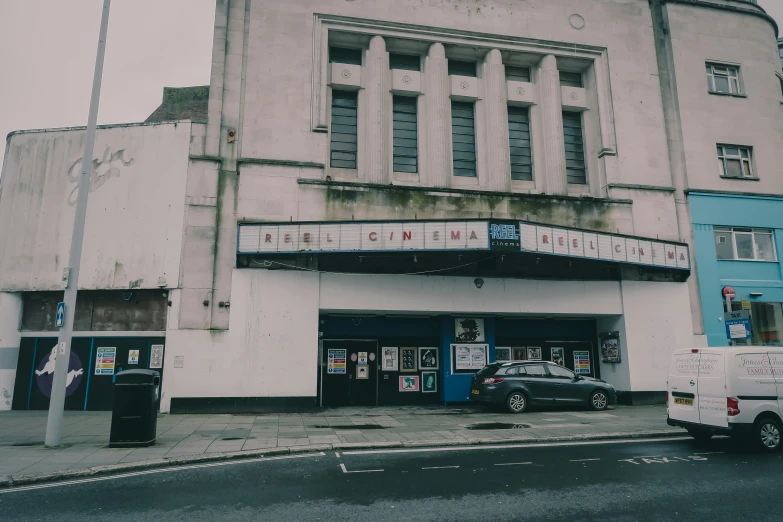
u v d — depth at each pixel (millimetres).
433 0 18672
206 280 15531
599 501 6562
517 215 17891
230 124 16500
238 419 13766
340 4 17875
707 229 19656
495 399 15062
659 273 18891
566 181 19109
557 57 19766
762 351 10008
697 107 20641
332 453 9539
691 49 21109
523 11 19422
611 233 17094
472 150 19031
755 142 21062
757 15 22312
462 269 17250
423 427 12438
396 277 16672
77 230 10477
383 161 17500
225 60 16844
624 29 20359
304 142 16859
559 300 17828
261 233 15531
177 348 15062
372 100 17797
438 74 18469
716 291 19250
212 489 7125
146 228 15812
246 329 15391
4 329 15750
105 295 15875
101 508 6312
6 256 16062
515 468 8312
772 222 20406
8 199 16438
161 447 9773
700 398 10109
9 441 10469
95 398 15359
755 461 8766
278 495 6828
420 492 6945
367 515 6016
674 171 19875
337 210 16594
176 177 16047
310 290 15977
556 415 14648
